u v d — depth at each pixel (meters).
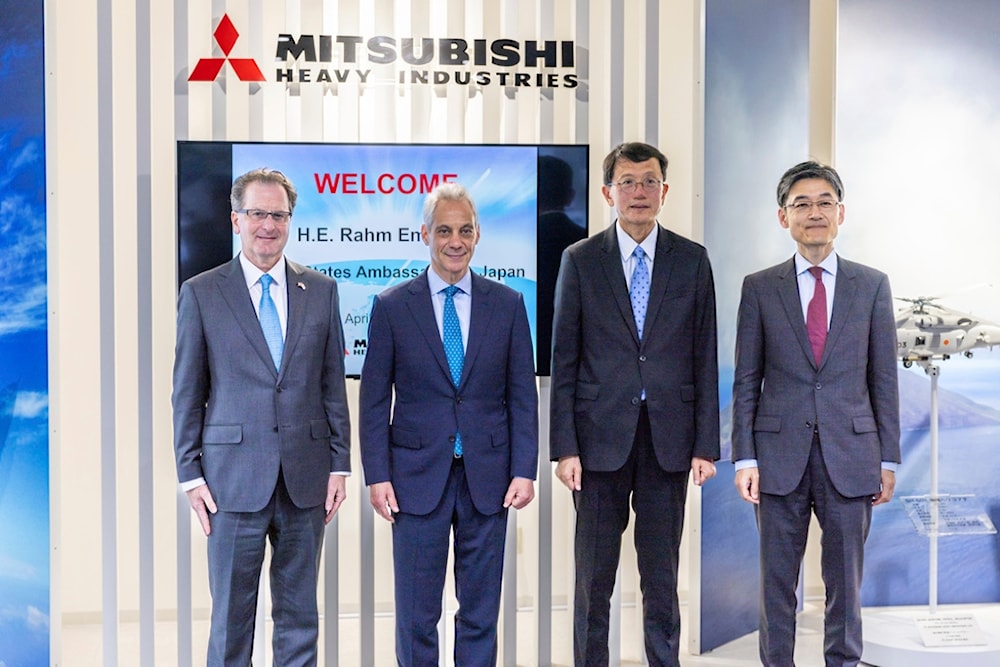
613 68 3.74
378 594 4.29
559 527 4.24
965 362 4.23
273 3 3.91
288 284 3.10
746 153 4.00
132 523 4.30
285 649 3.08
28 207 3.42
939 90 4.20
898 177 4.19
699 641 3.86
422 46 3.65
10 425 3.49
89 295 4.26
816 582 4.61
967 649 3.52
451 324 3.12
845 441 3.07
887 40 4.16
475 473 3.04
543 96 3.68
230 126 3.72
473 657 3.09
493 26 4.02
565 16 3.80
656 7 3.71
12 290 3.47
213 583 3.05
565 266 3.29
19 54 3.41
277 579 3.11
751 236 4.04
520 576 4.27
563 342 3.24
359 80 3.63
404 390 3.10
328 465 3.12
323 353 3.12
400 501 3.05
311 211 3.56
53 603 3.43
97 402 4.29
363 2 3.65
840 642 3.12
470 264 3.62
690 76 4.38
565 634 3.99
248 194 3.06
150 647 3.60
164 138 4.12
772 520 3.16
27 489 3.46
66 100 4.21
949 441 4.24
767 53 4.08
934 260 4.22
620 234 3.28
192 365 3.02
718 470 3.91
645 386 3.15
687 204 4.40
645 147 3.25
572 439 3.20
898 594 4.22
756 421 3.17
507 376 3.15
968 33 4.20
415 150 3.58
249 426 3.00
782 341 3.14
